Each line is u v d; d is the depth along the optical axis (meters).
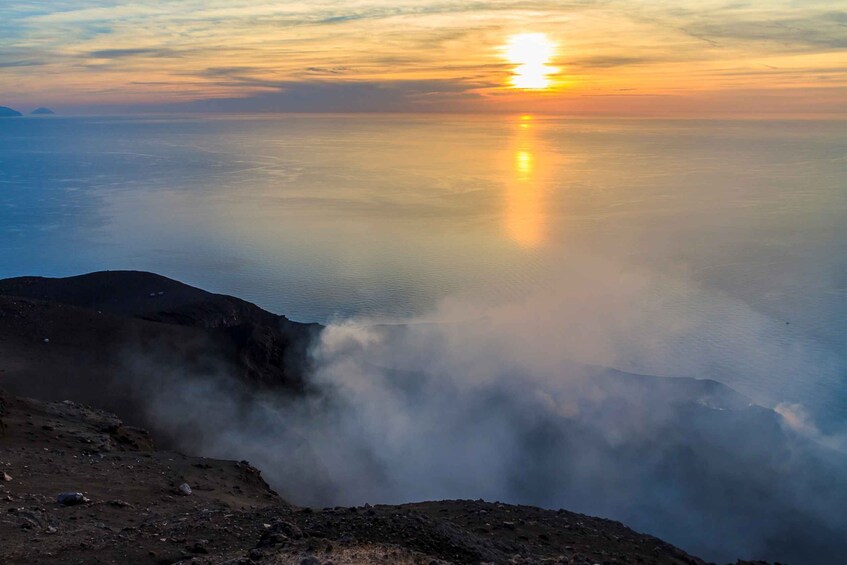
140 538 12.55
